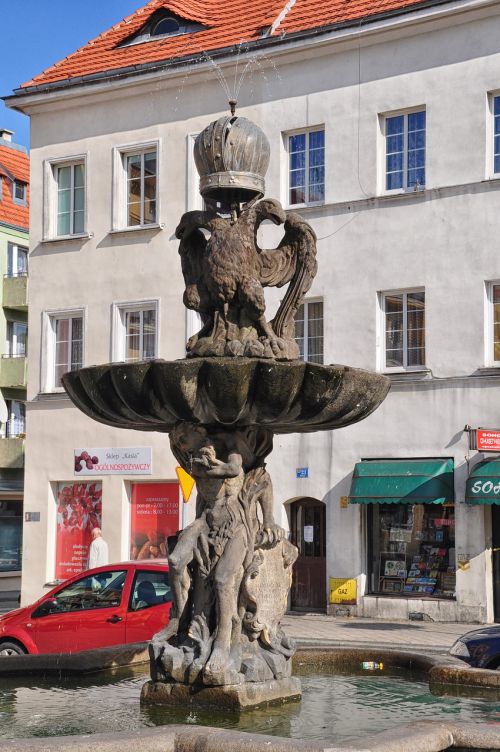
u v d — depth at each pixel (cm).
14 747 642
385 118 2830
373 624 2528
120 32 3425
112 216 3244
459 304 2678
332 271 2856
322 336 2873
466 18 2680
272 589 949
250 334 967
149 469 3106
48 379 3328
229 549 923
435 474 2623
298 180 2947
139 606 1516
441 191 2711
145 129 3200
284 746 648
